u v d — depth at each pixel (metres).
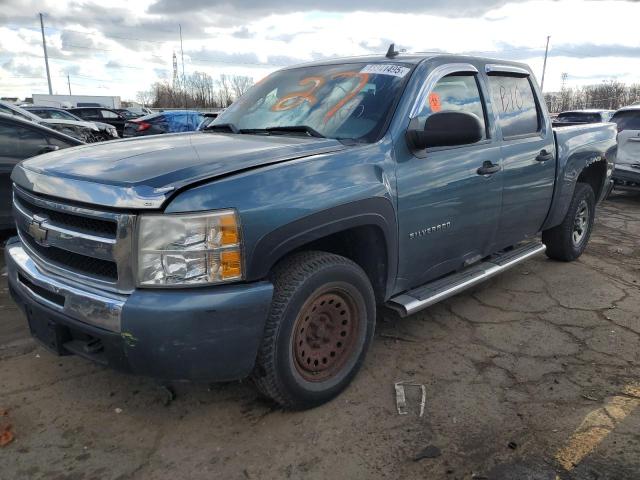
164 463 2.49
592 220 5.79
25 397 2.99
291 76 3.93
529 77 4.51
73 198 2.44
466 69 3.75
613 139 5.79
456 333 3.89
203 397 3.02
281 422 2.80
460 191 3.52
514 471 2.45
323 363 2.92
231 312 2.35
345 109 3.31
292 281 2.61
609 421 2.83
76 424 2.76
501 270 4.17
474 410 2.92
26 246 2.95
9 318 4.01
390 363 3.43
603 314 4.29
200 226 2.28
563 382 3.23
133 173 2.41
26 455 2.52
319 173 2.69
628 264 5.70
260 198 2.43
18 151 5.36
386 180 2.99
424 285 3.65
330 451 2.58
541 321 4.13
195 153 2.71
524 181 4.21
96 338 2.43
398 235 3.13
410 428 2.76
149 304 2.27
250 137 3.21
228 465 2.48
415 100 3.28
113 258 2.35
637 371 3.38
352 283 2.90
